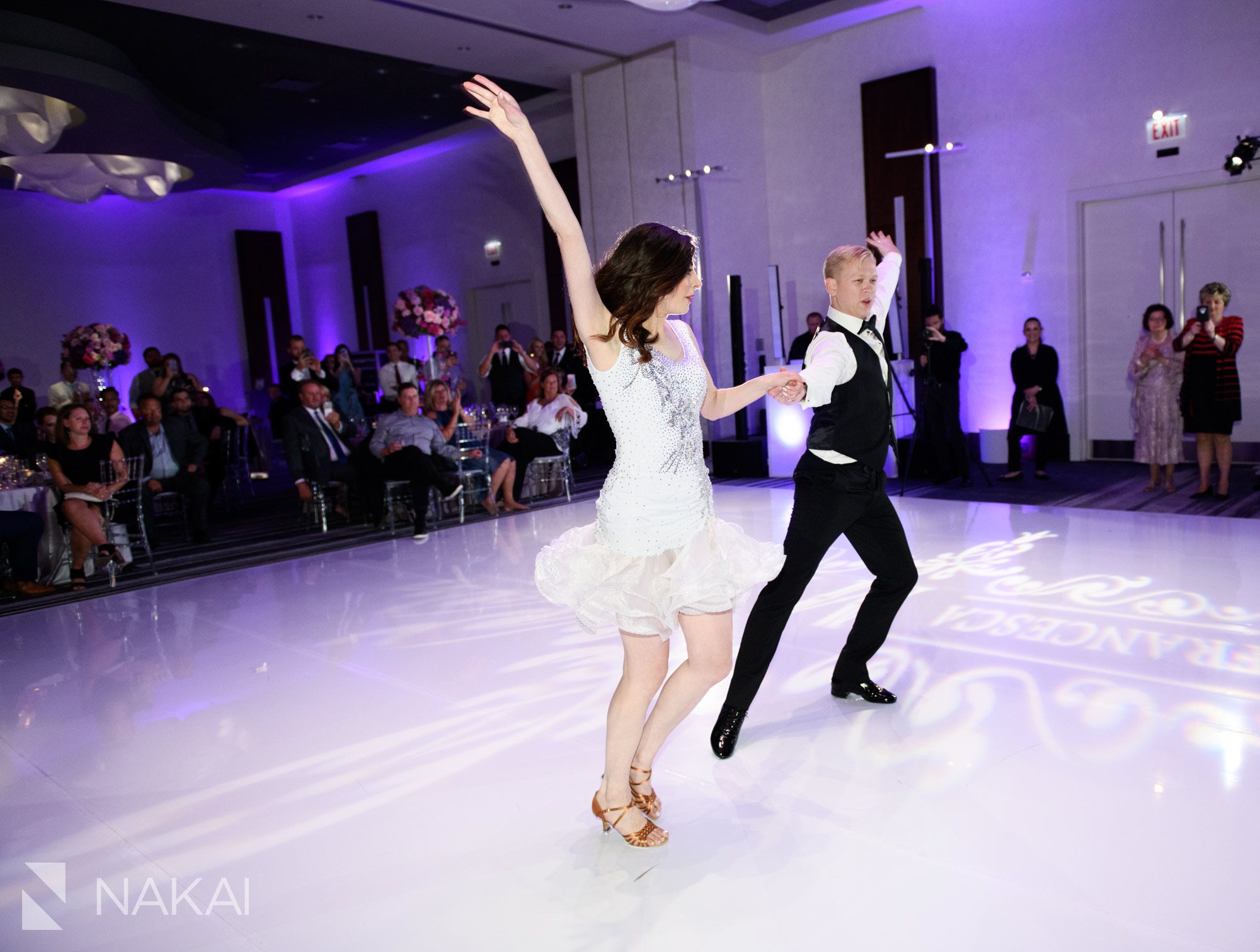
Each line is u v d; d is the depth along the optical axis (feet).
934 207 30.42
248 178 48.75
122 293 47.01
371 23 28.02
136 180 35.63
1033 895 6.68
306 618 15.85
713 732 9.39
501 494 27.48
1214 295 20.49
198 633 15.33
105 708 12.00
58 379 44.83
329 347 52.60
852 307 9.16
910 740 9.40
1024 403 25.23
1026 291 29.35
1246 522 18.35
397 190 47.60
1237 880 6.75
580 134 34.78
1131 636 12.13
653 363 6.86
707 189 32.12
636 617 7.13
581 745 9.91
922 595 14.61
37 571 19.17
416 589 17.42
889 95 30.78
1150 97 26.45
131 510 22.31
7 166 31.91
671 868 7.37
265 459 38.17
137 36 28.27
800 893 6.91
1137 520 19.20
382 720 11.00
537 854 7.73
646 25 29.76
